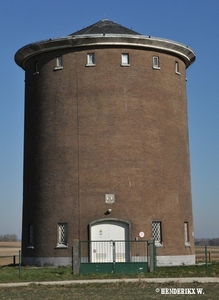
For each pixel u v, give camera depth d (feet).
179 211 146.30
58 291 93.86
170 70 151.33
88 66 144.87
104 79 143.95
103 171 140.56
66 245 139.54
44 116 147.84
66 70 146.41
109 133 141.90
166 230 142.00
